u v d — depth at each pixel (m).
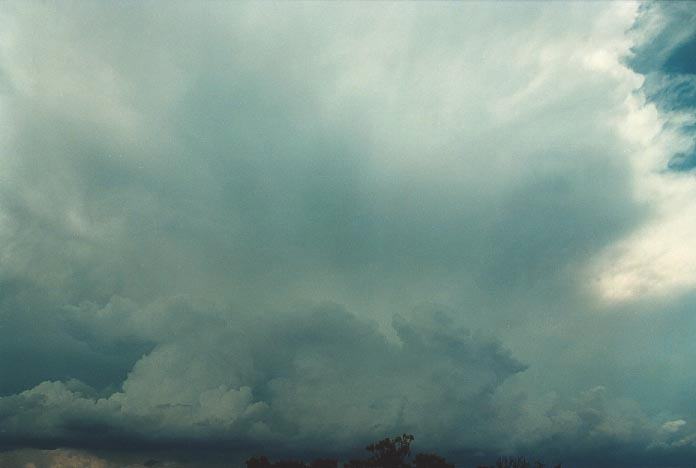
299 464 72.81
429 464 68.31
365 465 68.69
